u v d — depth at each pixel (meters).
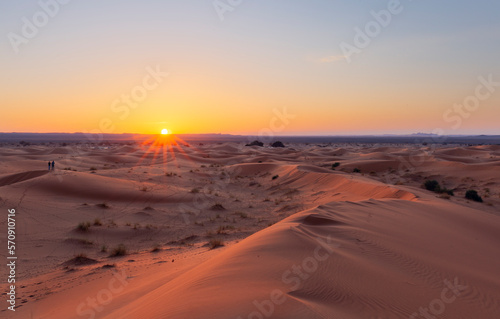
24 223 18.67
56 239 16.70
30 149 97.94
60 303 8.66
